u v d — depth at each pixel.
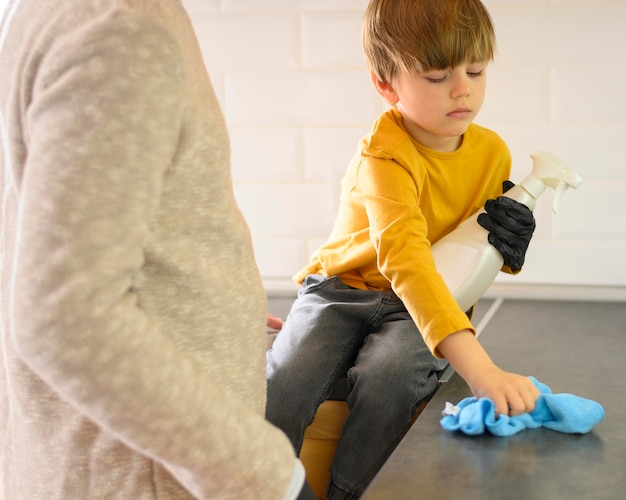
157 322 0.67
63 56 0.61
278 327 1.51
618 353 1.35
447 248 1.29
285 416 1.28
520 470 0.87
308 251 1.86
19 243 0.59
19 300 0.58
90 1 0.64
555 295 1.76
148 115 0.61
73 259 0.57
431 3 1.20
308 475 1.36
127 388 0.59
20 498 0.72
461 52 1.19
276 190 1.85
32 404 0.71
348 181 1.36
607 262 1.73
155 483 0.68
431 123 1.24
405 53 1.21
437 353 1.10
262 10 1.78
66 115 0.59
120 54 0.60
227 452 0.63
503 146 1.39
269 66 1.80
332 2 1.74
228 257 0.73
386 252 1.20
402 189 1.24
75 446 0.69
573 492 0.81
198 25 1.81
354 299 1.37
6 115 0.67
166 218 0.67
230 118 1.83
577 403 0.98
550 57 1.68
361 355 1.31
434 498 0.81
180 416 0.61
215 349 0.71
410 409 1.24
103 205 0.58
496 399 1.00
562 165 1.33
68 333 0.57
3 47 0.71
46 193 0.58
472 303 1.29
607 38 1.65
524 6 1.67
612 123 1.68
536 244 1.75
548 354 1.36
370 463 1.24
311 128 1.80
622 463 0.88
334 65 1.77
